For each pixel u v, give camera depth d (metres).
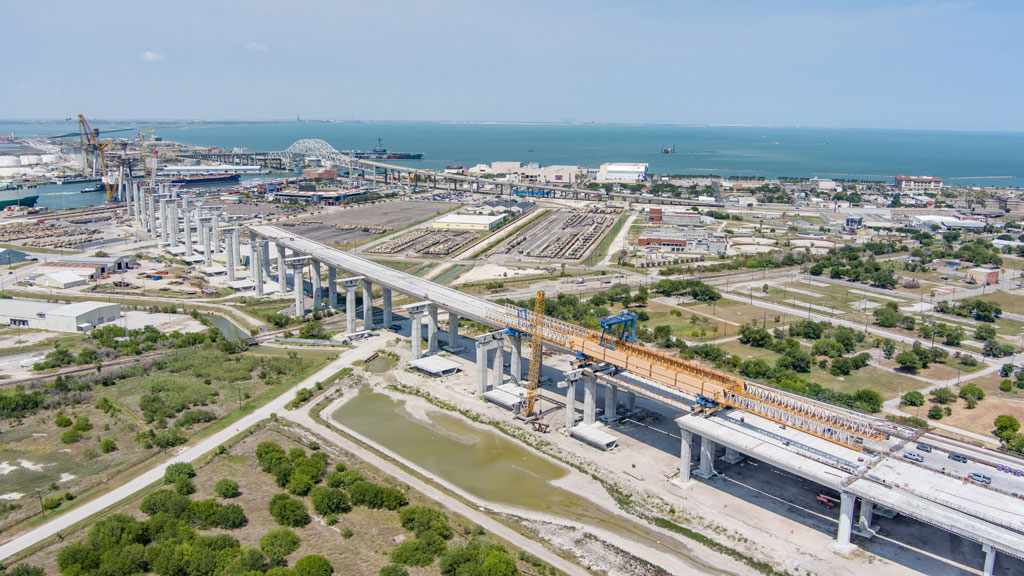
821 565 114.75
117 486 137.88
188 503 125.56
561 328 185.00
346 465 149.38
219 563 107.69
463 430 171.12
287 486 137.00
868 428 137.88
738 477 146.38
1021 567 112.81
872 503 123.38
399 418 178.12
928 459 134.50
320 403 186.00
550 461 154.75
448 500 136.12
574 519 130.88
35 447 153.75
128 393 185.88
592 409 170.75
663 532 126.19
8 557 113.06
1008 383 192.50
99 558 109.56
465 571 106.25
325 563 106.62
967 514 111.00
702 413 146.00
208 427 167.00
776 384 190.00
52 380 194.00
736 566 115.75
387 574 104.38
